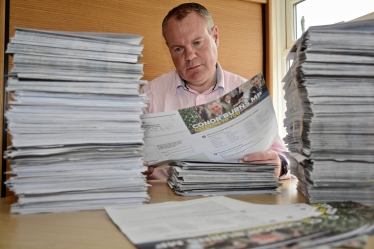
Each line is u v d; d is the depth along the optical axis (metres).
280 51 1.90
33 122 0.55
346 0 1.55
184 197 0.69
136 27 1.57
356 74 0.59
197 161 0.76
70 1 1.45
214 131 0.74
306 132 0.62
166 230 0.41
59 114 0.56
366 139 0.59
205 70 1.31
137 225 0.45
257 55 1.79
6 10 1.32
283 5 1.90
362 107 0.59
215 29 1.38
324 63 0.59
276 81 1.88
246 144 0.79
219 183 0.71
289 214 0.47
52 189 0.55
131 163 0.60
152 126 0.73
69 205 0.57
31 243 0.40
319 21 1.71
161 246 0.35
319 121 0.59
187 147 0.76
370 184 0.59
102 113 0.58
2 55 1.24
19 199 0.55
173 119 0.72
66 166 0.56
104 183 0.58
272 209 0.51
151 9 1.59
